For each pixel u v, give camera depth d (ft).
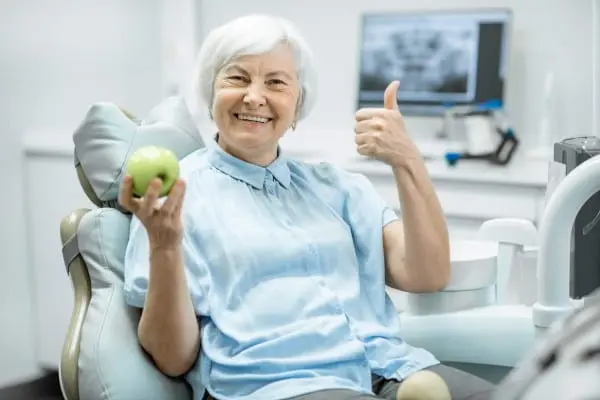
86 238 6.03
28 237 12.23
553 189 6.06
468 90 11.77
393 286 6.56
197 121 13.51
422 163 6.32
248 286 5.84
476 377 5.88
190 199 6.01
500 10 11.57
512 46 11.86
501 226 6.65
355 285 6.23
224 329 5.65
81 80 12.86
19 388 11.69
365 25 12.37
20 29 11.87
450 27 11.83
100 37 13.07
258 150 6.25
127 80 13.53
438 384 4.72
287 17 13.26
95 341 5.65
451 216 10.87
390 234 6.54
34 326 12.34
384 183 11.06
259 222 6.04
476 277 6.40
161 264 5.26
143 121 6.64
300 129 13.32
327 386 5.48
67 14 12.54
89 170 6.29
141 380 5.59
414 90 12.11
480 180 10.57
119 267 6.01
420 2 12.34
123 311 5.82
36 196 12.07
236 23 6.20
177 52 13.64
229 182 6.17
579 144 5.97
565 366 2.69
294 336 5.68
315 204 6.38
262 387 5.52
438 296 6.43
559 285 5.12
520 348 6.22
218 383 5.62
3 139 11.79
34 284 12.26
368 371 5.88
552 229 5.07
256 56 6.12
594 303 3.08
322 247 6.15
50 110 12.46
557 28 11.61
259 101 6.06
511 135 11.25
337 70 12.98
